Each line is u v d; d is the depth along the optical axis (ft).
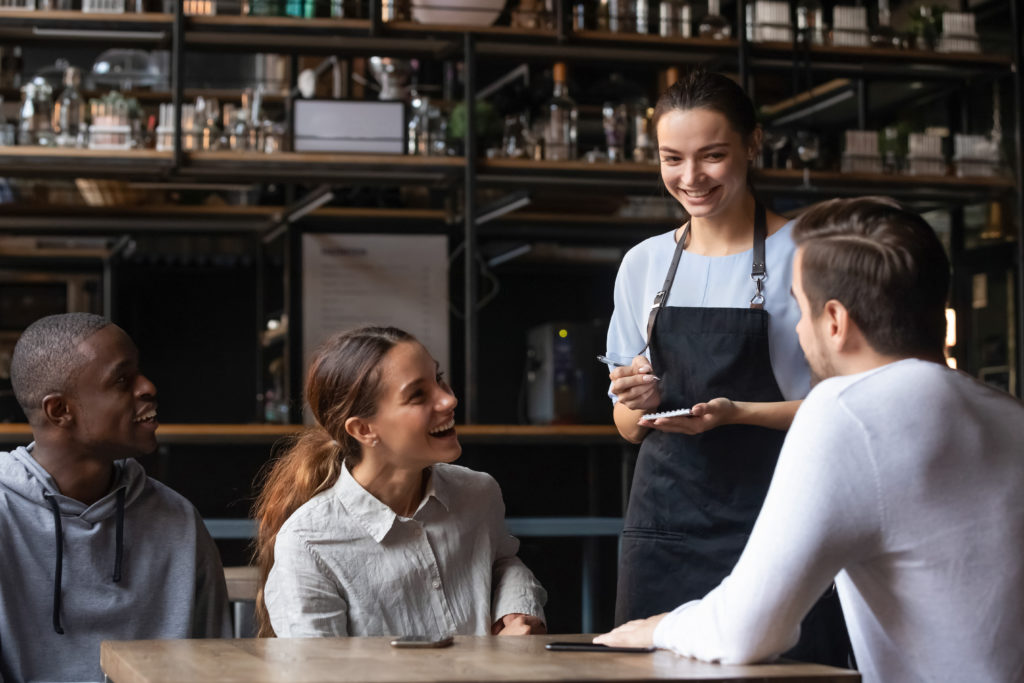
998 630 3.91
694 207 6.07
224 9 14.34
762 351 6.00
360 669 3.69
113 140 13.96
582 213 18.31
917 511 3.88
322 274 17.61
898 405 3.91
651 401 6.07
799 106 17.94
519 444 12.78
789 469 3.95
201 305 21.15
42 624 5.68
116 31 13.99
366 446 5.35
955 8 16.58
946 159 16.38
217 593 6.17
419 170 14.61
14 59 16.72
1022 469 4.00
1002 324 16.53
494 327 19.92
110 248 19.12
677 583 5.95
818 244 4.23
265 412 19.02
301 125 14.52
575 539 12.05
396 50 15.11
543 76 17.34
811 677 3.67
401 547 5.35
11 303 18.88
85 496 5.88
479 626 5.46
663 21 15.20
